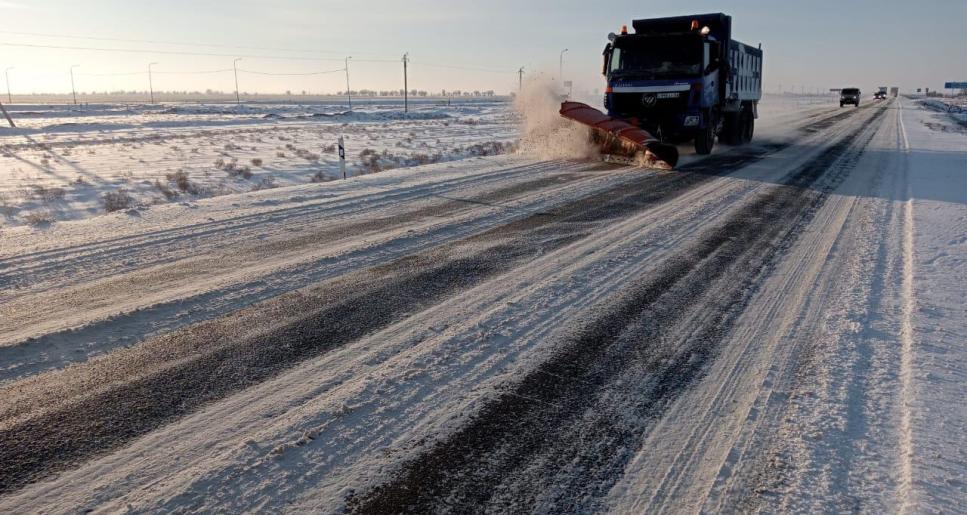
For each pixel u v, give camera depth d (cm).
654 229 808
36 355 418
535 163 1535
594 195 1064
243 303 525
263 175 1867
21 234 798
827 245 729
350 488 282
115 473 291
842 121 4009
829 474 292
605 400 365
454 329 469
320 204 987
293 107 11069
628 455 311
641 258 668
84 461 300
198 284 576
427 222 852
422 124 5278
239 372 396
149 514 262
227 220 868
